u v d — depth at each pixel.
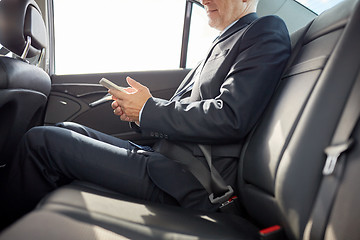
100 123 1.61
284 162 0.54
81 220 0.45
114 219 0.49
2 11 0.95
